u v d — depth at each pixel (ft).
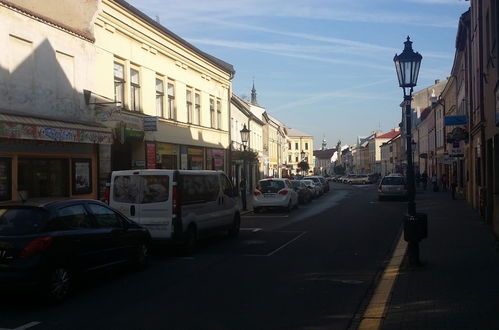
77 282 30.09
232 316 23.03
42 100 51.31
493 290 25.22
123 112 66.49
